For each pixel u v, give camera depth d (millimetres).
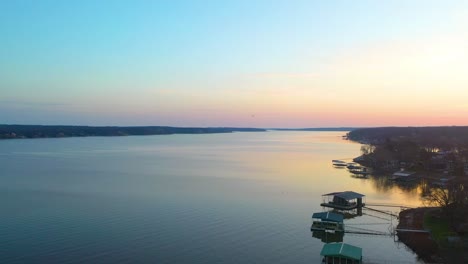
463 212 94375
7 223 97625
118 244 83688
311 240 88750
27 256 76500
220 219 104688
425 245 82938
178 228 95812
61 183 155250
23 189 141125
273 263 75062
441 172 192875
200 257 77438
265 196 136750
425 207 118938
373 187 162625
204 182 165250
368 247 85312
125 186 151250
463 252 76188
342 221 97812
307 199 133000
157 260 75562
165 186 153125
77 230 92750
